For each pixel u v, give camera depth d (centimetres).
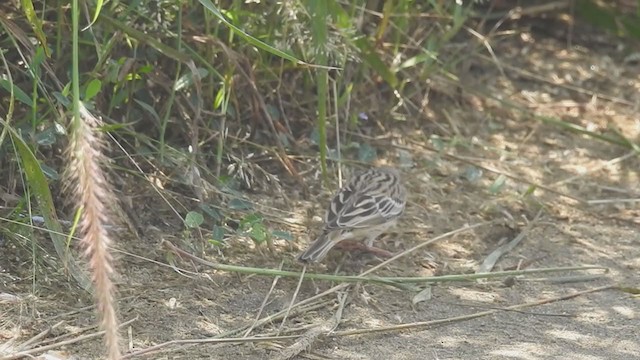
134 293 961
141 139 1106
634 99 1545
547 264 1109
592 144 1420
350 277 1002
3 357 839
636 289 1051
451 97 1457
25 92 1068
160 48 1086
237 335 909
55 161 1055
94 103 1055
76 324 900
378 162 1294
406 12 1357
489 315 991
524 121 1451
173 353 873
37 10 1103
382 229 1091
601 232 1195
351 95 1327
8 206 1020
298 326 935
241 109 1224
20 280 953
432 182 1268
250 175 1170
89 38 1092
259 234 1044
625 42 1686
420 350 914
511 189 1277
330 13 1152
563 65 1612
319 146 1195
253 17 1165
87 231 588
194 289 981
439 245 1131
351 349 908
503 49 1631
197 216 1037
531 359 909
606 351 933
